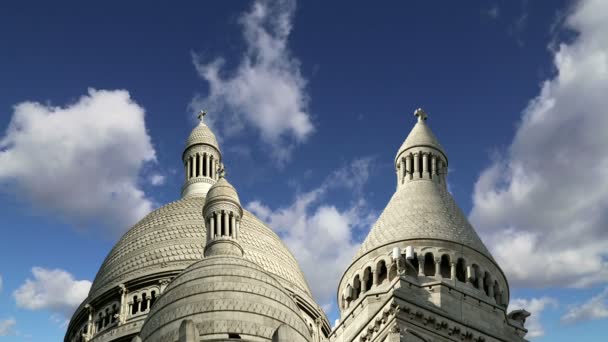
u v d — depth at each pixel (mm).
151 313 87062
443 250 89062
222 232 96625
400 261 86750
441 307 84812
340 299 91812
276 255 118625
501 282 90688
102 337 110438
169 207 124688
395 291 83750
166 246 116938
